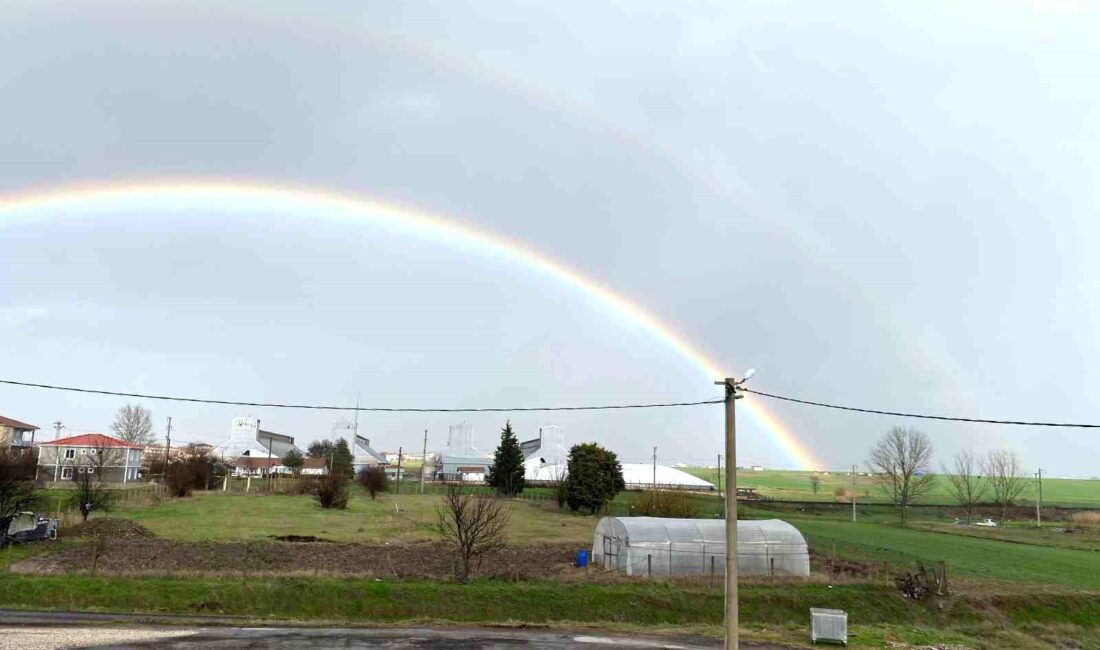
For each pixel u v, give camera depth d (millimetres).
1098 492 179250
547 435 153750
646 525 42219
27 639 25609
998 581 44562
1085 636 36969
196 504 74938
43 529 46562
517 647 27703
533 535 58594
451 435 172625
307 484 95375
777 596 37000
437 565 41594
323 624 30656
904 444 111750
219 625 29547
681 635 31250
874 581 40562
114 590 32344
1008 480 126312
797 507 106312
